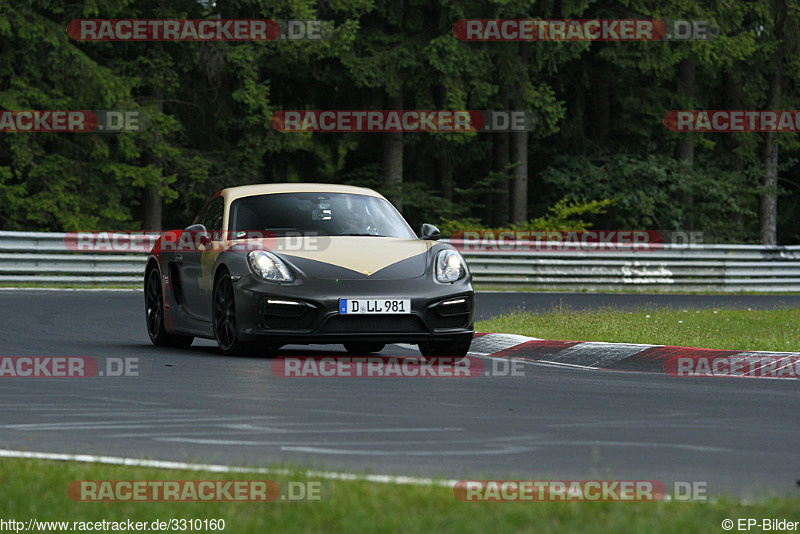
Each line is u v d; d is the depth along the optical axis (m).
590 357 37.75
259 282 34.09
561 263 87.25
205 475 16.16
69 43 97.69
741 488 16.52
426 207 120.50
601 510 13.79
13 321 48.34
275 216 37.28
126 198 113.38
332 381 29.56
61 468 16.72
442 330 34.34
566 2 117.50
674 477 17.33
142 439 20.44
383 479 15.93
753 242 145.50
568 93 137.38
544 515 13.41
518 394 27.52
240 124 106.50
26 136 97.56
